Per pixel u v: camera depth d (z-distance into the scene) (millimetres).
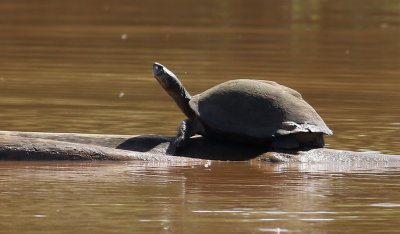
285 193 28812
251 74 65312
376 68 71688
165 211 25953
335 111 49031
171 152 35500
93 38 90062
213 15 123125
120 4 140375
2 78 61188
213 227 24141
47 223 24375
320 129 34875
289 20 117375
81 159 34406
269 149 35719
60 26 102688
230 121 34938
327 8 138625
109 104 50469
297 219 25219
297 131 34312
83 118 45062
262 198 27953
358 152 36000
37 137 35469
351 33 101625
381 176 32156
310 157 35094
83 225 24219
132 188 29328
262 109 35031
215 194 28531
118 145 35875
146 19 114375
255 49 83500
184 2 145500
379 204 27281
